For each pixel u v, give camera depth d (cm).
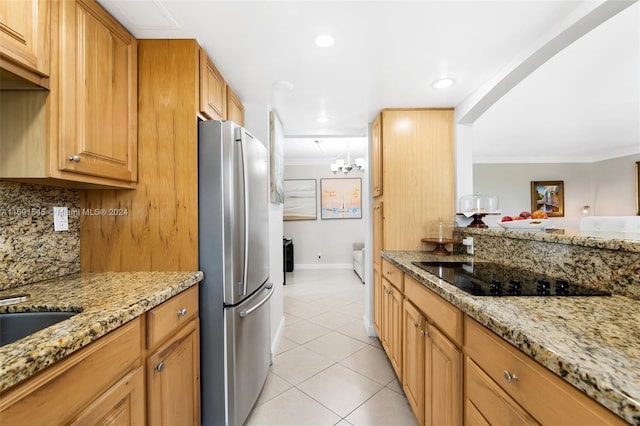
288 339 267
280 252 282
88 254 147
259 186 182
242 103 233
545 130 412
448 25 138
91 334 76
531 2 123
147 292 110
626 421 46
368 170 289
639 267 95
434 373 128
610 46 196
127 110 139
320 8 126
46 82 101
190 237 147
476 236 201
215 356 147
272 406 174
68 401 71
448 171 241
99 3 122
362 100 226
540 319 79
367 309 286
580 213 602
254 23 136
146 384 104
